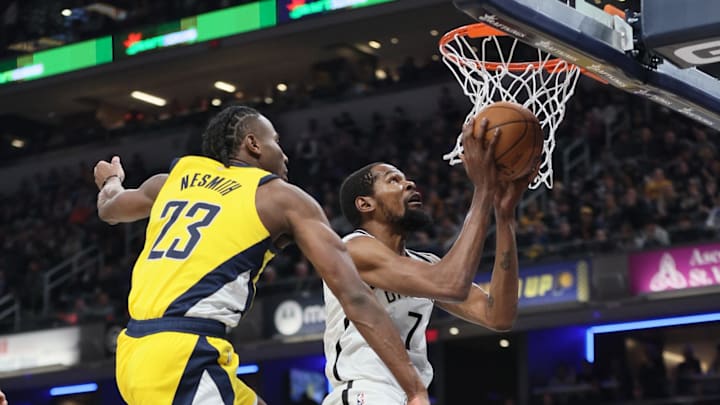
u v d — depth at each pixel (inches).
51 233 797.9
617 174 612.1
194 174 126.3
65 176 869.2
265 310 605.6
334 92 828.6
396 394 141.5
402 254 152.3
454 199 638.5
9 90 869.8
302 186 745.0
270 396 629.9
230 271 118.5
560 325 553.9
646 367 553.0
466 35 175.5
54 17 842.2
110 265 729.6
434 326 594.2
